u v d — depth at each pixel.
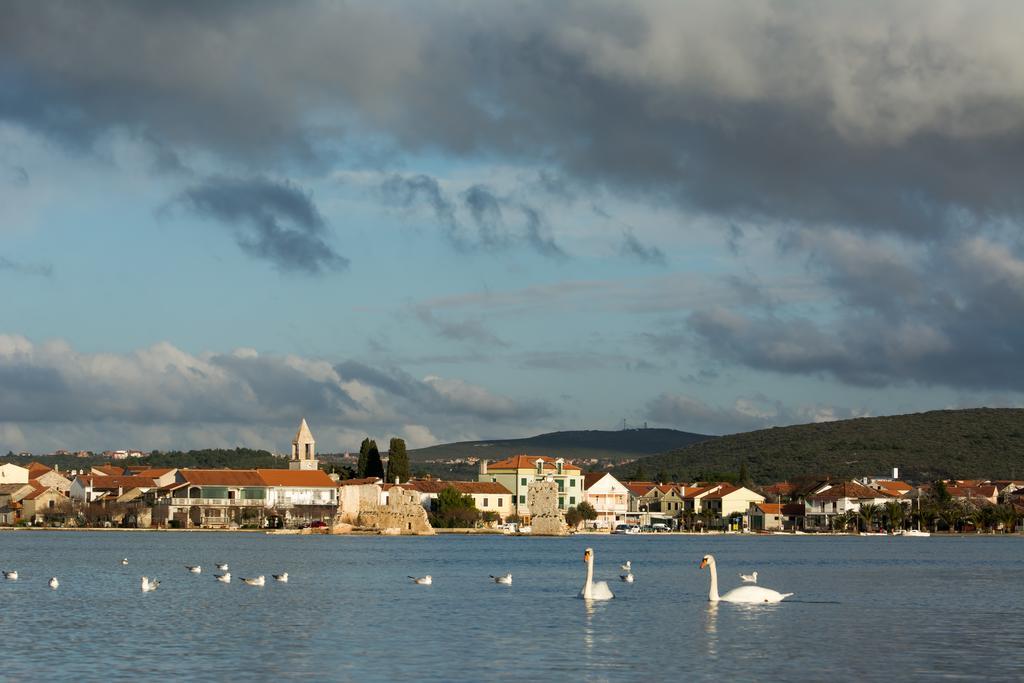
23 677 64.94
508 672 67.00
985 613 102.56
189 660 71.19
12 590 121.12
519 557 197.25
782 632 85.50
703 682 64.88
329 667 68.50
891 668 70.38
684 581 140.38
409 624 89.75
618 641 79.94
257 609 101.19
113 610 100.38
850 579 148.88
